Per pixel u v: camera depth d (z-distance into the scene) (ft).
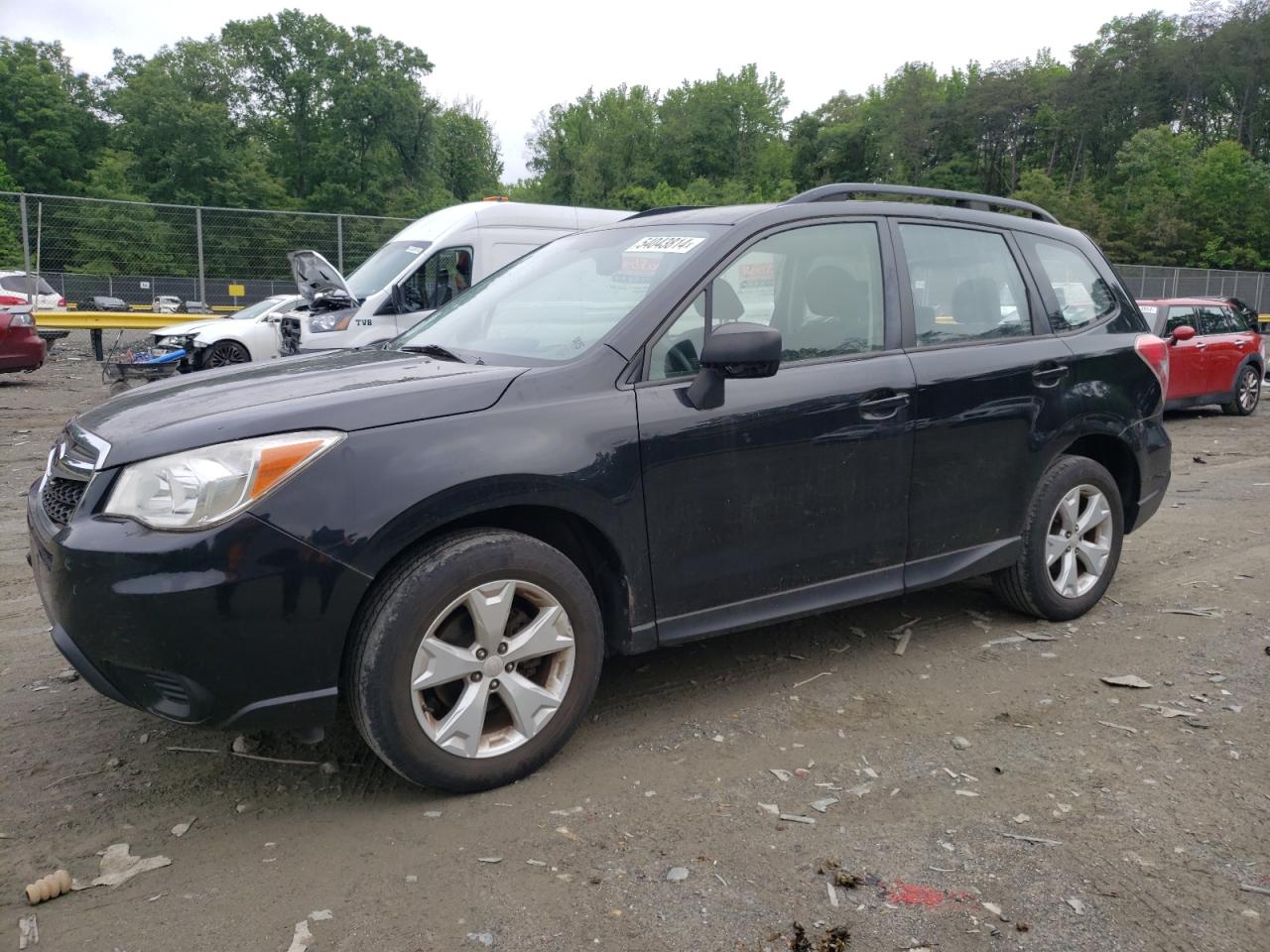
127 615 8.36
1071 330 14.64
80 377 52.90
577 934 7.53
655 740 10.91
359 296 35.37
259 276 65.98
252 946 7.41
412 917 7.75
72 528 8.73
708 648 13.76
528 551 9.66
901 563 12.66
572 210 37.93
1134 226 210.59
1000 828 9.04
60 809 9.47
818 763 10.35
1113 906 7.86
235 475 8.50
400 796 9.69
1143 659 13.28
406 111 229.86
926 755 10.53
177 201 200.85
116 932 7.59
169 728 11.25
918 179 312.71
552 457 9.73
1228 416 43.52
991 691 12.24
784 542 11.52
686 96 278.46
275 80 230.27
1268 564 17.90
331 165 224.53
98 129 232.12
